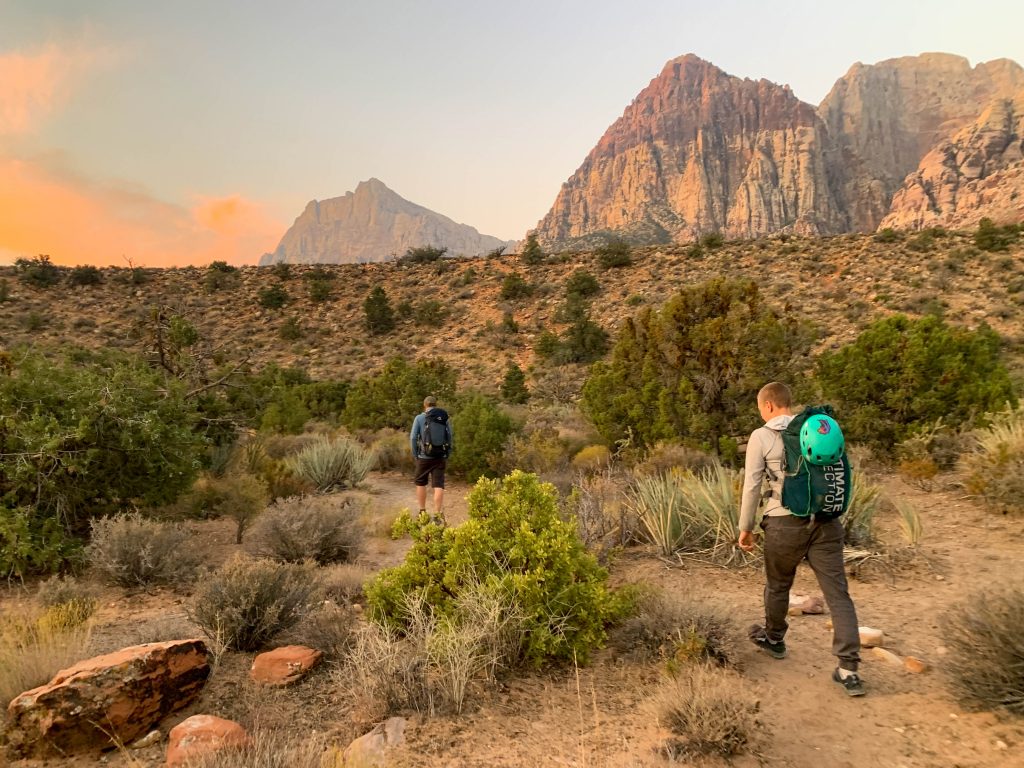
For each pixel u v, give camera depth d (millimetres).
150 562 5809
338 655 3896
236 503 7934
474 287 66062
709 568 5918
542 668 3857
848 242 57000
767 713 3254
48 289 57406
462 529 4285
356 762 2467
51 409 7273
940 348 10711
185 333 12328
